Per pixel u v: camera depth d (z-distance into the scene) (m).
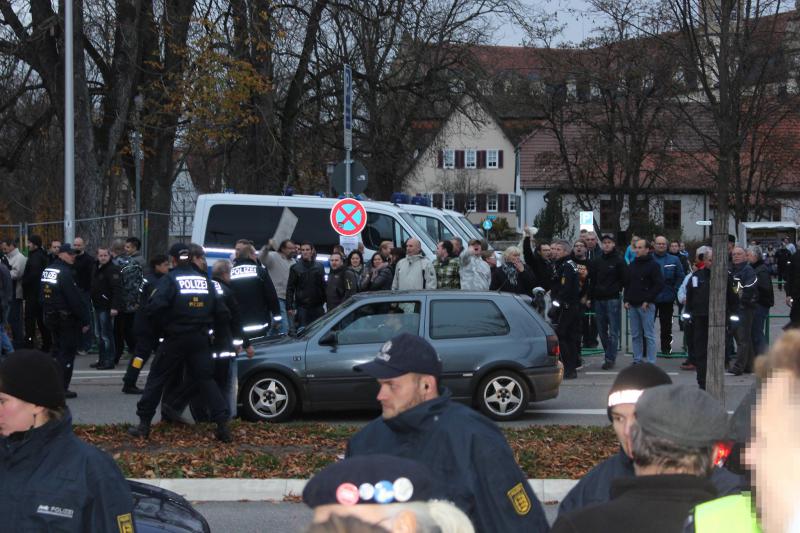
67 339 12.70
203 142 23.83
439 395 3.97
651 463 2.71
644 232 40.41
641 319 15.09
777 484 2.19
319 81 26.95
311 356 11.21
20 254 17.19
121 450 9.23
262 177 26.00
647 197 39.78
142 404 9.55
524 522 3.65
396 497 2.02
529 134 58.66
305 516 7.68
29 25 21.05
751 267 14.67
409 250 14.99
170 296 9.34
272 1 22.94
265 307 12.74
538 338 11.41
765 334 15.84
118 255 15.75
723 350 8.62
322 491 2.03
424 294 11.54
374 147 28.72
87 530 3.77
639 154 36.28
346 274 16.08
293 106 26.95
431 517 2.03
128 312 15.76
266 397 11.23
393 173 29.88
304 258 16.22
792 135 26.03
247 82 21.70
